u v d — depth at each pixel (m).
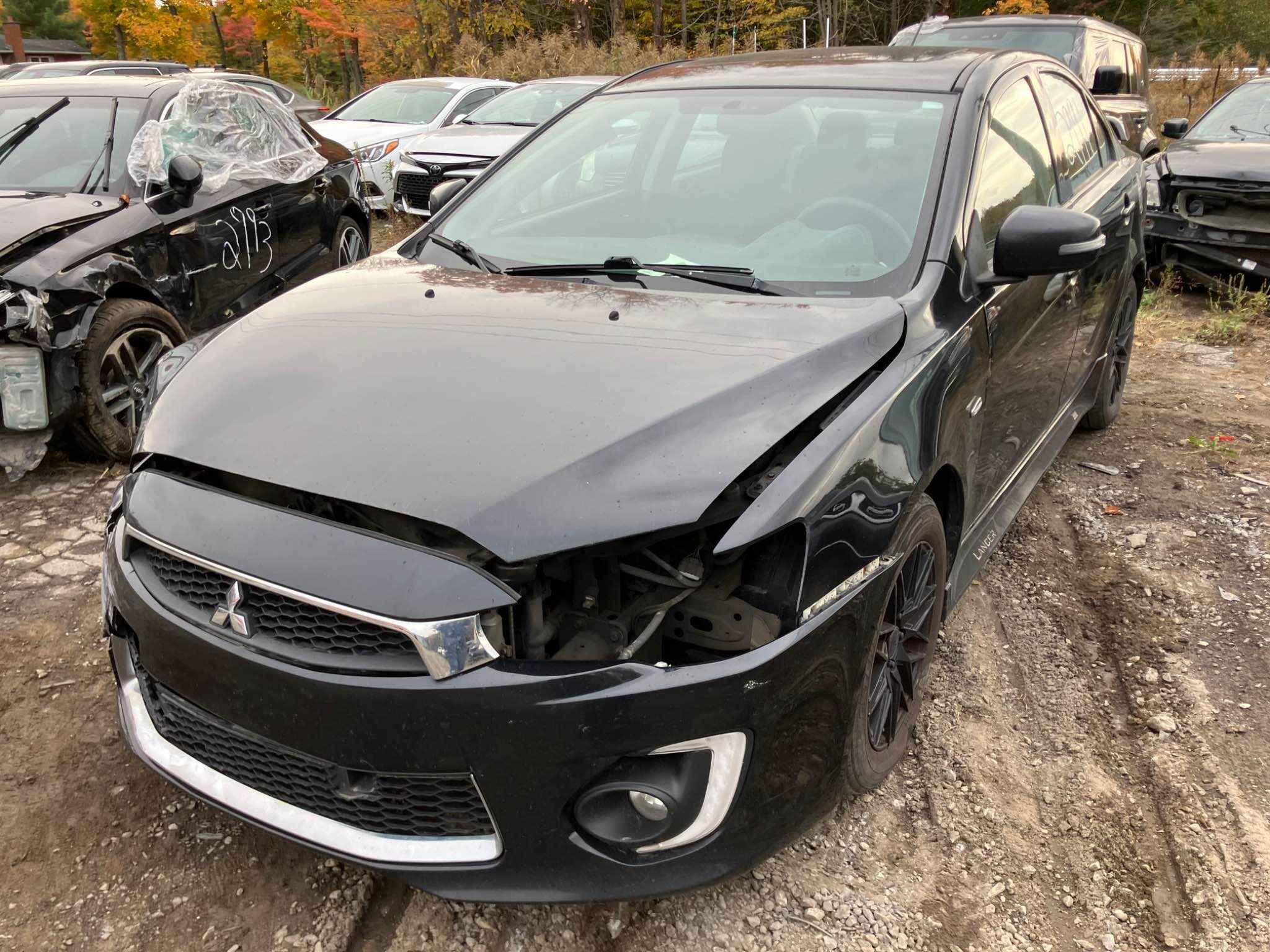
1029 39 9.42
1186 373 5.86
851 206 2.64
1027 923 2.13
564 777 1.70
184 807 2.39
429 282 2.63
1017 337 2.84
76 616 3.20
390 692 1.67
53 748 2.58
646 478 1.76
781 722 1.80
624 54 22.27
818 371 2.06
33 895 2.12
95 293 4.07
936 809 2.44
